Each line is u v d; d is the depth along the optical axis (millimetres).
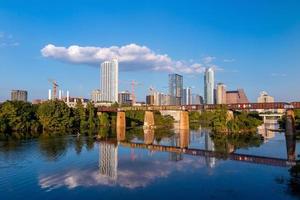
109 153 106438
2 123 178375
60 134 173750
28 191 58969
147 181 66375
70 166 81625
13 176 70000
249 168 78875
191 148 122250
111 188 61094
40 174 72062
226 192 58062
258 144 131625
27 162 86062
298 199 53562
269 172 74000
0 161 87125
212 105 199000
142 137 169625
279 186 61531
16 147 114875
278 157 97688
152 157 98438
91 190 59625
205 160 91875
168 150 116000
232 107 188375
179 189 60250
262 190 58875
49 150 108812
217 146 127625
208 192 58094
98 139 150875
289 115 163500
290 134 162750
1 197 55531
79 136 162750
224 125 188125
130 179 68125
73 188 60969
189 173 73875
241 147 123000
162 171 76312
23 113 196625
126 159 94188
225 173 73375
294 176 69625
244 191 58438
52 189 60344
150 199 54406
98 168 79438
